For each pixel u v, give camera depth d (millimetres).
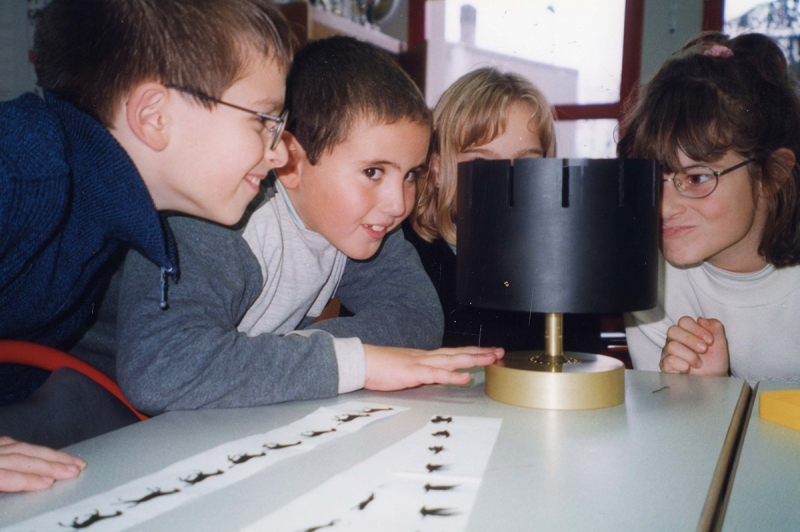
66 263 807
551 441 579
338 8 2814
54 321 919
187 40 729
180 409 708
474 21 3621
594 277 682
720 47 1219
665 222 1164
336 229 981
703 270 1326
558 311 687
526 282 691
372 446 559
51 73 772
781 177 1176
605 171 671
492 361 768
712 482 484
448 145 1373
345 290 1186
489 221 706
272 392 723
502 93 1343
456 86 1392
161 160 765
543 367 731
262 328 1072
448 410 692
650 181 699
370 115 915
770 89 1160
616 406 710
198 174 769
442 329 1048
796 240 1203
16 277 762
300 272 1070
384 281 1103
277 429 616
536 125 1374
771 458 544
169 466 509
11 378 884
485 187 706
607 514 422
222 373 717
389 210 965
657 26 3320
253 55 763
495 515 420
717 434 605
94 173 735
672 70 1206
